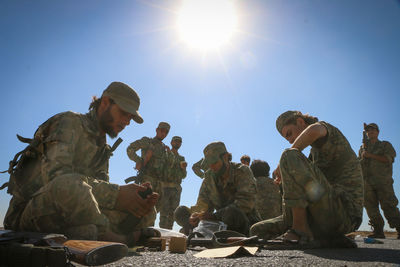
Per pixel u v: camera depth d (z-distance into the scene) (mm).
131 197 2170
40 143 2160
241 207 3809
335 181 2734
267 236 2922
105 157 2568
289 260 1667
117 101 2432
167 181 7160
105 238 2107
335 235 2533
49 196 1871
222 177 4207
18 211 2150
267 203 4781
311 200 2414
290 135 2928
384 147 6379
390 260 1677
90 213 1906
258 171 5125
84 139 2328
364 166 6582
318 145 2686
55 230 1930
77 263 1401
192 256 1831
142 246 2363
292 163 2412
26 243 1378
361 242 3939
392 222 6160
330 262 1589
